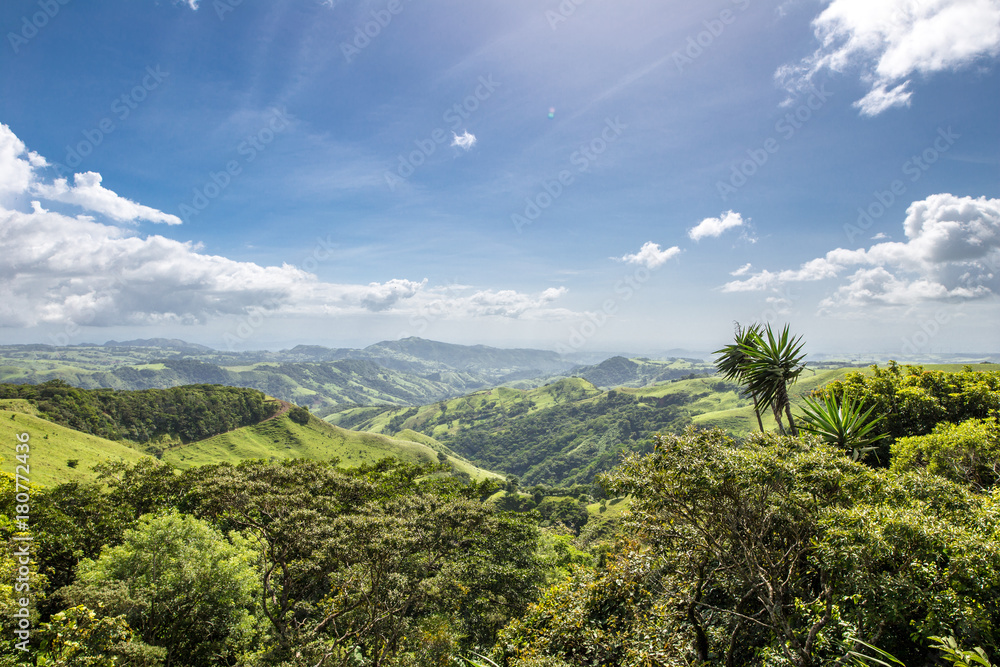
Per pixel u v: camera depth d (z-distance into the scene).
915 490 7.82
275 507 22.17
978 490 12.73
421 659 19.89
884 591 6.22
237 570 24.61
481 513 24.36
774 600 7.38
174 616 21.42
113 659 14.34
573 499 116.12
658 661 9.27
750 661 9.10
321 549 19.39
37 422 85.00
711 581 10.65
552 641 11.73
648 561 11.38
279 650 18.97
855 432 13.54
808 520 7.04
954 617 5.75
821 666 7.23
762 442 8.58
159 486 35.97
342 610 20.95
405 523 20.14
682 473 7.32
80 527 28.98
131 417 135.88
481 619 26.62
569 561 43.41
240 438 153.50
